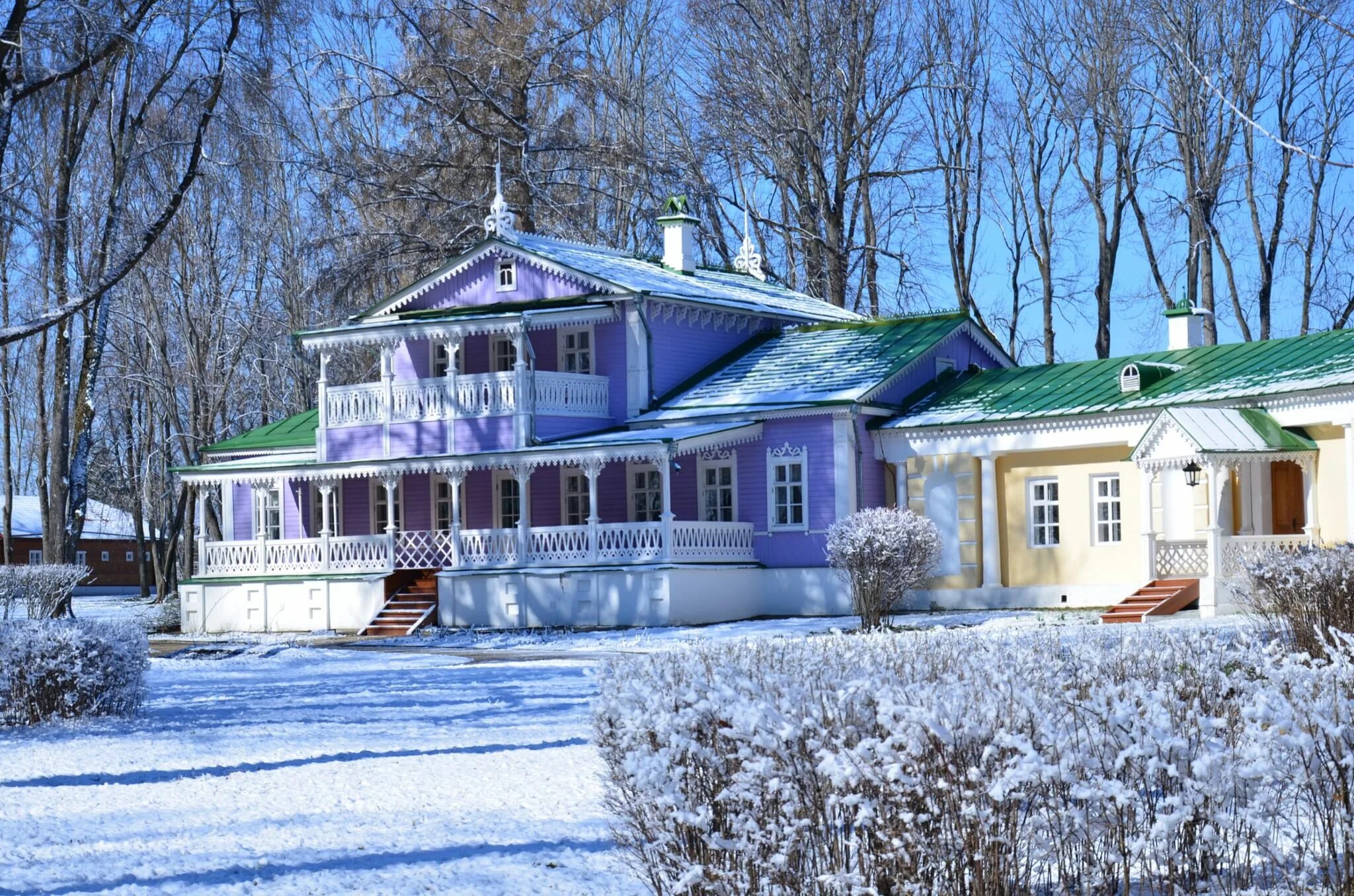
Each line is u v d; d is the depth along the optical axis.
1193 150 47.19
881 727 6.59
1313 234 47.72
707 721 6.94
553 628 34.78
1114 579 32.22
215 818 10.88
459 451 37.75
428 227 50.81
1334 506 29.39
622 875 8.58
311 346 40.22
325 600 37.91
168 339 52.69
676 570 33.59
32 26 27.53
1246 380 31.33
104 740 15.60
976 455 34.00
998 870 6.18
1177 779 6.29
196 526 61.56
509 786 11.87
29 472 90.56
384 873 8.90
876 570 29.72
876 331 38.84
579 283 39.12
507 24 51.38
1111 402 32.47
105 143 39.09
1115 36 47.78
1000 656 8.41
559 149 51.81
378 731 15.86
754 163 54.66
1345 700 6.37
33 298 40.72
